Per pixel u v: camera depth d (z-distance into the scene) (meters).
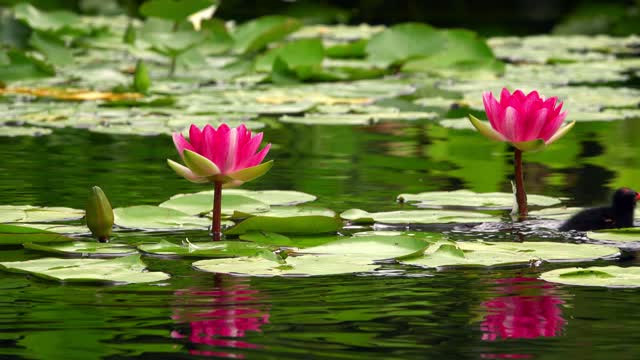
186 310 5.57
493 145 11.91
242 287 6.04
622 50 22.70
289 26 18.81
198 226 7.57
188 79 17.36
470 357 4.86
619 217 7.73
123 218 7.67
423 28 19.36
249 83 17.34
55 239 6.92
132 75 18.00
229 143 6.97
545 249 6.88
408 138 12.38
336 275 6.34
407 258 6.61
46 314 5.49
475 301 5.76
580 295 5.89
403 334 5.20
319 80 17.50
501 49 22.44
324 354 4.91
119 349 4.95
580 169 10.29
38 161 10.44
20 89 15.73
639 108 14.38
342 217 7.87
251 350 4.96
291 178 9.73
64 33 20.12
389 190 9.18
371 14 30.31
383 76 18.17
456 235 7.40
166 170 10.02
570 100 14.65
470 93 15.87
